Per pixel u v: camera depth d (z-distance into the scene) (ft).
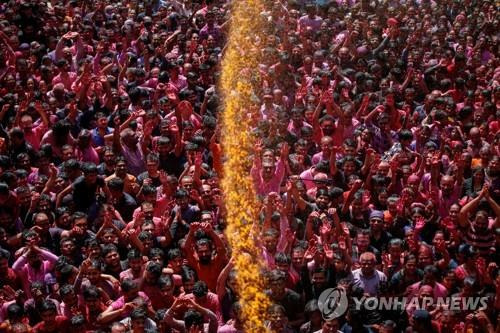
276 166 61.05
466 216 57.47
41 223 54.08
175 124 66.54
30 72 76.89
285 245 53.93
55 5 93.20
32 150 63.57
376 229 56.29
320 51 81.20
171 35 87.61
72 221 54.95
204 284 50.19
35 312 49.11
